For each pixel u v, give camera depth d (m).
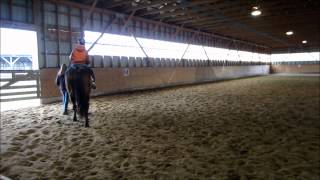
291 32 19.05
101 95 10.84
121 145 4.12
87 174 3.06
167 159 3.52
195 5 11.06
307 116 6.17
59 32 9.59
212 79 19.86
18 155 3.68
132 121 5.78
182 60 16.56
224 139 4.40
